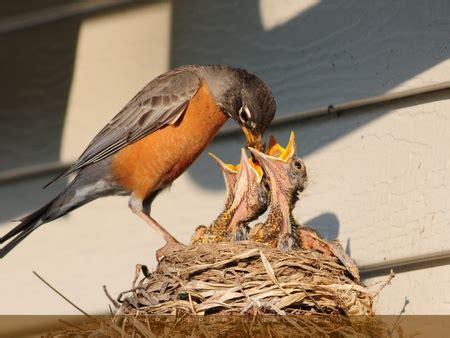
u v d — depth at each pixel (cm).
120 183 1012
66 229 1034
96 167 1012
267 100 968
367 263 890
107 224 1025
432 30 907
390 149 907
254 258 818
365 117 929
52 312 1012
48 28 1082
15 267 1034
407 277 871
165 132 1001
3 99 1082
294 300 784
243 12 1016
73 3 1080
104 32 1070
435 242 864
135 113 1007
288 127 977
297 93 969
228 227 923
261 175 956
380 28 935
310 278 812
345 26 956
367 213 903
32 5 1083
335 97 945
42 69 1079
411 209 883
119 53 1062
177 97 1001
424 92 902
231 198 934
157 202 1025
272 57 991
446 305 849
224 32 1023
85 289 1011
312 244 873
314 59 966
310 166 940
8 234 959
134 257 1007
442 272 859
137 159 1003
